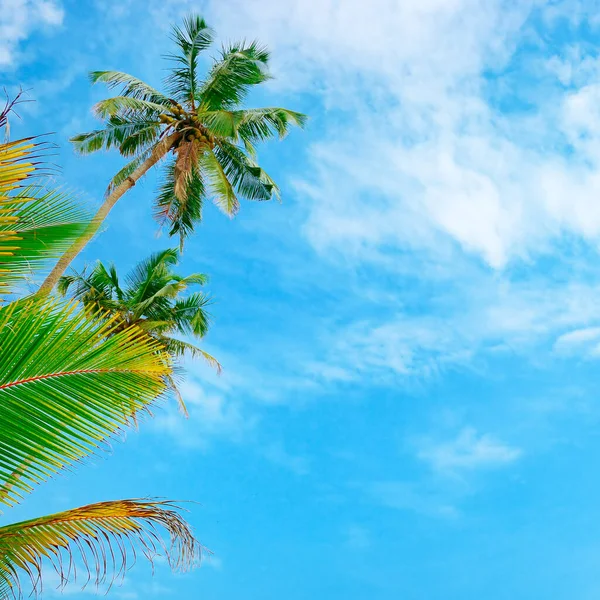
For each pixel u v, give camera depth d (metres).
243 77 18.81
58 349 3.96
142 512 4.45
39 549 4.25
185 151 18.30
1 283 3.78
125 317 21.14
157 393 4.20
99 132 19.00
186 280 23.11
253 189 20.41
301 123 19.69
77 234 4.27
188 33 19.42
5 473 3.56
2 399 3.72
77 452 3.78
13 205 3.98
